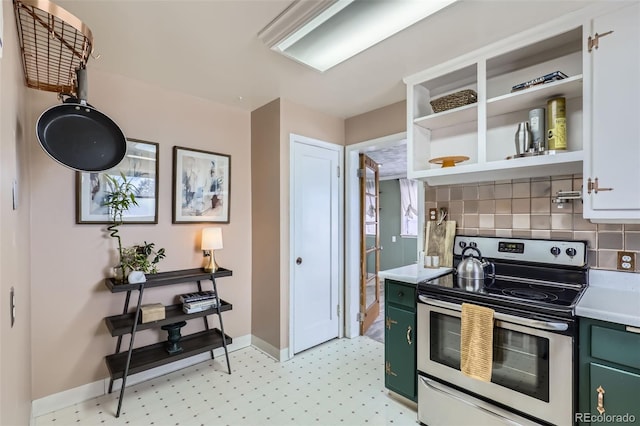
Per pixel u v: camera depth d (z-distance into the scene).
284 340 2.74
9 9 1.05
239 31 1.75
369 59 2.05
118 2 1.49
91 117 1.48
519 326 1.50
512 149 2.09
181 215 2.58
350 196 3.24
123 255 2.18
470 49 1.93
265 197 2.88
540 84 1.75
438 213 2.48
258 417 1.94
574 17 1.60
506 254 2.08
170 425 1.86
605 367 1.30
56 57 1.54
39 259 1.98
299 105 2.86
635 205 1.44
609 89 1.50
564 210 1.91
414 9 1.55
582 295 1.58
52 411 1.99
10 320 1.07
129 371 2.03
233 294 2.92
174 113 2.56
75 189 2.10
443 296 1.78
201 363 2.65
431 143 2.50
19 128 1.43
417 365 1.95
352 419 1.93
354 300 3.27
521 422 1.50
